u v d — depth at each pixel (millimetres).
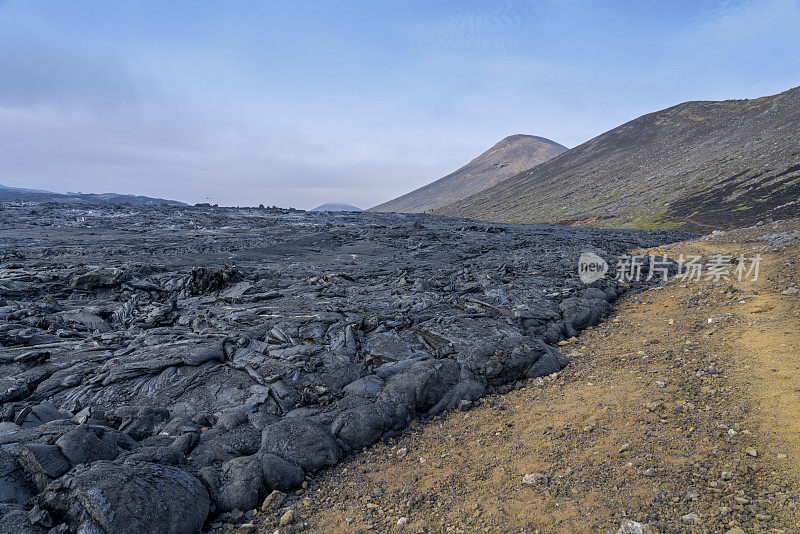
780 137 103000
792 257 19797
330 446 8625
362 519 6848
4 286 17734
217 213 59375
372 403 9984
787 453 6734
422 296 18297
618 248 36562
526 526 6156
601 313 17219
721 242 30797
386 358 12289
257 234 40938
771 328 12047
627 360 12148
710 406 8703
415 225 51219
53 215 46594
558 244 38656
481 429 9555
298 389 10555
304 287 20312
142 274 21953
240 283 19781
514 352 12266
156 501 6215
